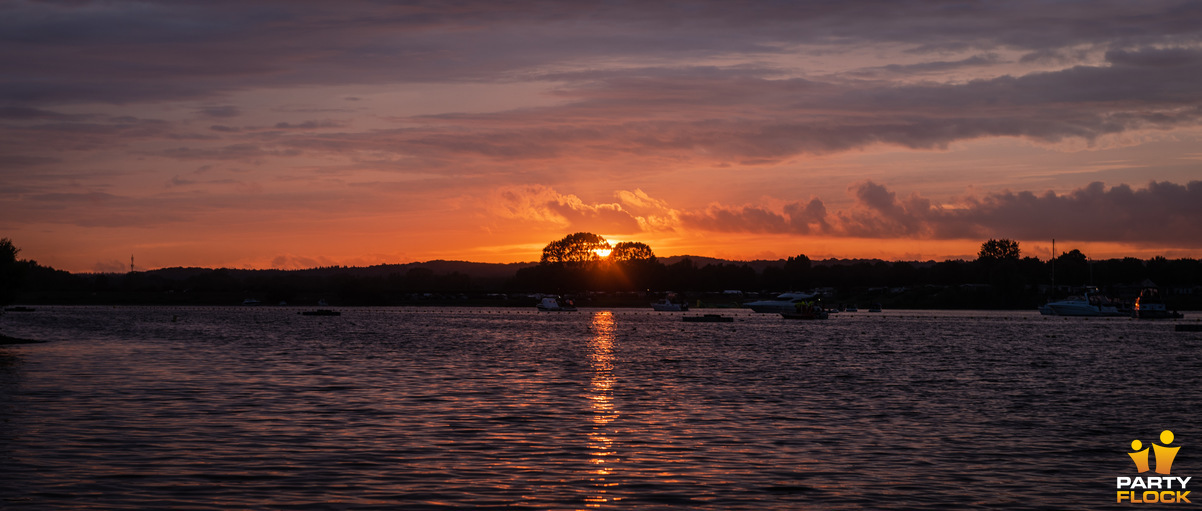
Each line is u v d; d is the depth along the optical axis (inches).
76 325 6023.6
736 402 1868.8
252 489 1055.6
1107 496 1072.8
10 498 1000.2
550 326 6520.7
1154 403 1895.9
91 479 1093.1
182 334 4859.7
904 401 1904.5
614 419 1604.3
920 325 6776.6
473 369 2652.6
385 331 5477.4
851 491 1078.4
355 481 1099.9
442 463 1207.6
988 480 1141.1
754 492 1068.5
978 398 1969.7
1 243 3892.7
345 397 1891.0
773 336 5027.1
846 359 3196.4
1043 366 2908.5
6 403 1750.7
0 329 5221.5
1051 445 1374.3
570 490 1068.5
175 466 1168.8
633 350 3690.9
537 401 1856.5
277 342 4121.6
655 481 1117.1
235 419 1560.0
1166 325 6825.8
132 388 2028.8
